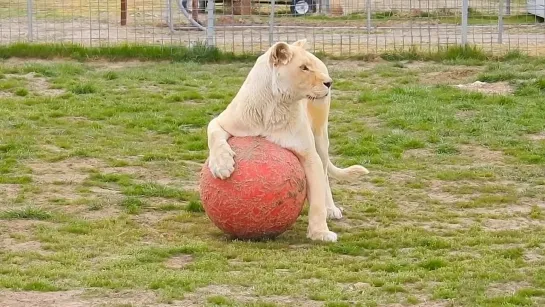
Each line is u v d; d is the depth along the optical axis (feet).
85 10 164.66
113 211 61.52
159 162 75.10
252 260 51.08
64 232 56.44
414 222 60.44
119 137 82.79
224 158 52.95
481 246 54.34
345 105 96.37
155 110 93.50
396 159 77.10
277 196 52.90
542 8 148.05
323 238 55.21
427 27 139.03
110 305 42.83
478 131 85.46
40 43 124.06
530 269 49.24
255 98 53.78
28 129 84.28
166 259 51.26
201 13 162.91
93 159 75.46
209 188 53.67
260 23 152.97
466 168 74.49
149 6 171.22
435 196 67.15
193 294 44.86
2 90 101.45
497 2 171.32
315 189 55.36
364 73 113.19
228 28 133.69
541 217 61.72
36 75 109.09
